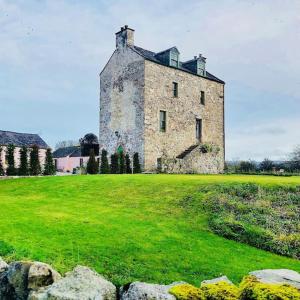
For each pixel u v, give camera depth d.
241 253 9.52
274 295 3.83
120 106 33.81
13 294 5.44
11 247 7.59
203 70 38.25
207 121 38.06
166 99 33.50
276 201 13.66
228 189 15.23
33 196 16.67
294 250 10.03
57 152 67.06
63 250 8.08
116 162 30.77
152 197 15.23
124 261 7.88
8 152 28.89
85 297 4.71
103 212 12.80
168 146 33.34
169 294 4.57
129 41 33.69
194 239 10.21
